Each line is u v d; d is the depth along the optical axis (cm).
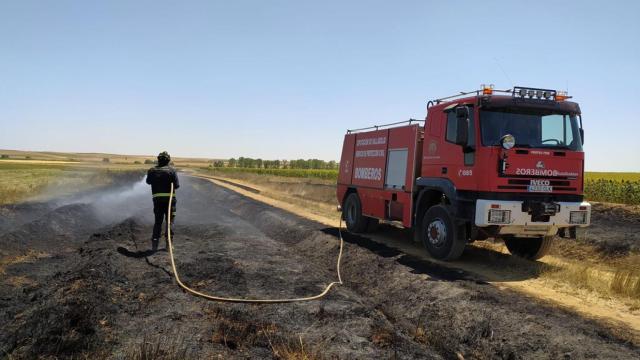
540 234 857
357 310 658
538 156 835
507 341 554
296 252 1241
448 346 586
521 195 827
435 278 796
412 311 711
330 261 1079
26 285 823
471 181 852
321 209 2058
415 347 551
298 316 622
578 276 786
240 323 576
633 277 775
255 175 6588
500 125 842
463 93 902
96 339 495
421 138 1045
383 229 1412
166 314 605
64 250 1156
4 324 585
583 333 537
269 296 713
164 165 1075
